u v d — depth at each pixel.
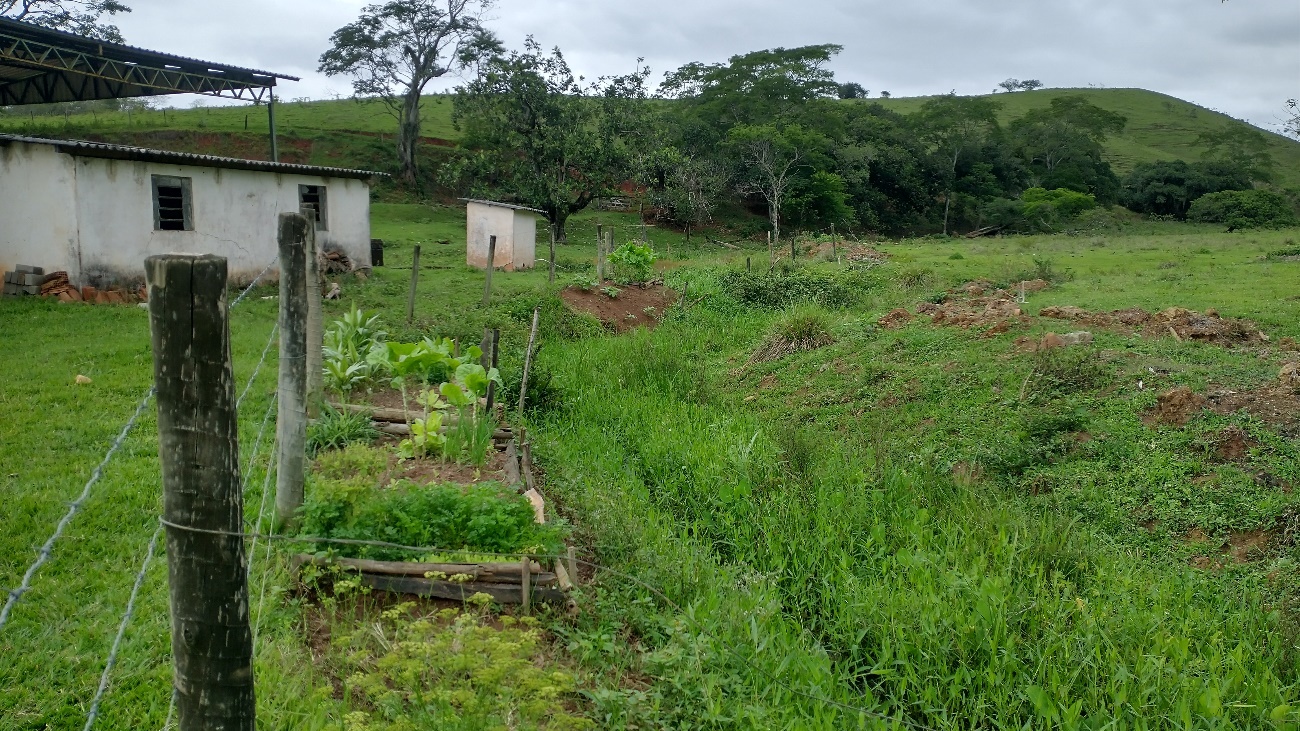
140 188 17.03
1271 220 57.69
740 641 5.85
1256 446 9.34
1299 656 6.21
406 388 11.30
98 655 4.93
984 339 13.91
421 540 6.27
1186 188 70.69
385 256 28.50
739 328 18.61
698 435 10.76
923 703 5.64
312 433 8.72
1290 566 7.54
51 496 6.90
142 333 13.53
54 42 19.22
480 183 40.59
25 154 16.02
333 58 48.19
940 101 79.56
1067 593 6.88
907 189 63.03
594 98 40.06
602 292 20.47
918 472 9.73
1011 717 5.67
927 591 6.69
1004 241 43.41
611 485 9.09
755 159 54.50
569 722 4.56
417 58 48.19
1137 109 114.75
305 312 6.43
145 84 22.31
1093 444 9.98
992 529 8.12
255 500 7.03
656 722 4.99
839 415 12.27
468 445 8.73
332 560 5.94
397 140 52.81
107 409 9.45
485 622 5.76
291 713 4.44
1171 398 10.29
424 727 4.39
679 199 47.56
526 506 6.66
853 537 8.15
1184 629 6.42
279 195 19.81
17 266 16.17
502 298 19.08
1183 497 8.77
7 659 4.83
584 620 5.91
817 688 5.36
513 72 38.12
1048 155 74.38
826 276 22.88
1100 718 5.43
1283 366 11.24
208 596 3.22
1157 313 14.20
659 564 6.91
